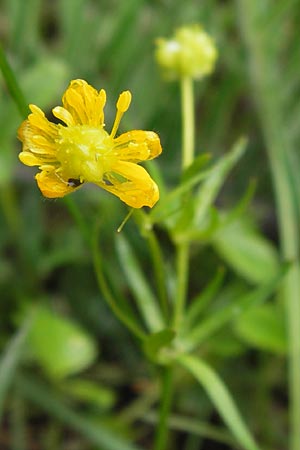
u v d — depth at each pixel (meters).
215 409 0.27
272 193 0.30
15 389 0.25
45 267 0.27
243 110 0.34
